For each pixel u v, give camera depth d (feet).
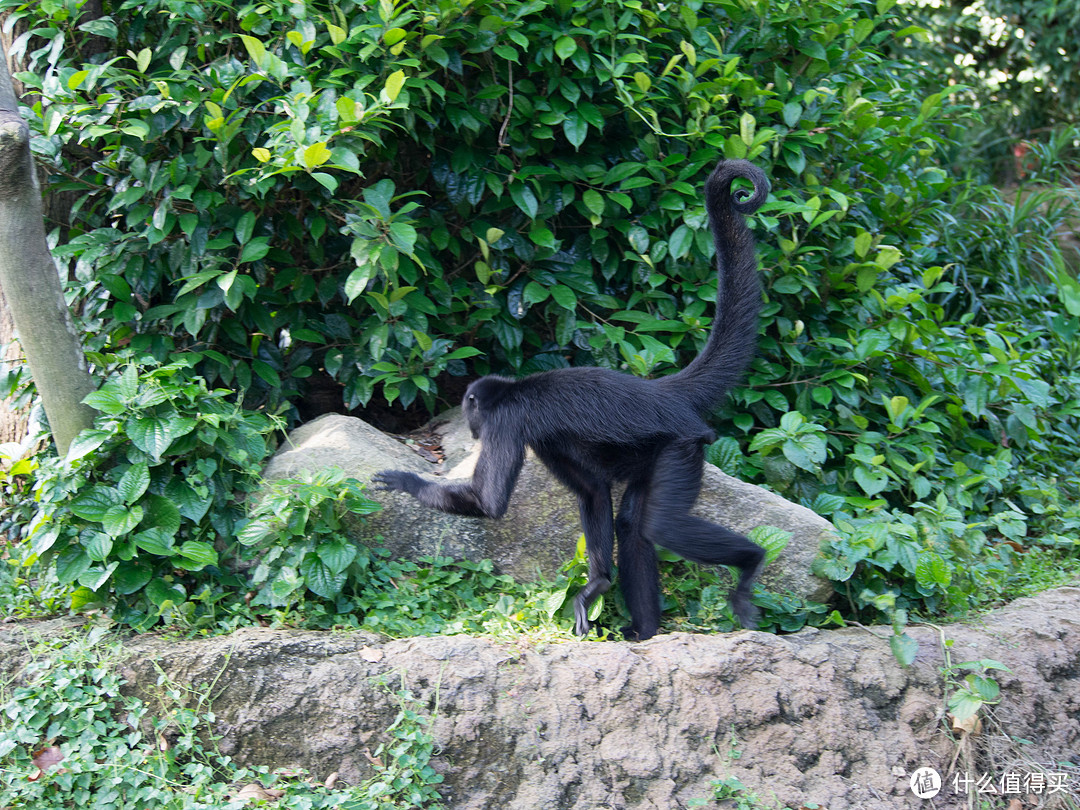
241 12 26.30
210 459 22.50
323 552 21.40
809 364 29.04
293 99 24.40
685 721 19.77
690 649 20.62
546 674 19.75
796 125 30.25
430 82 25.81
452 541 24.06
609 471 22.54
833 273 30.01
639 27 28.68
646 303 29.53
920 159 40.60
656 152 28.91
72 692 18.61
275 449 25.88
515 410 22.36
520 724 19.19
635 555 22.84
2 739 17.97
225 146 24.81
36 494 22.07
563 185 28.53
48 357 21.75
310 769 18.70
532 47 27.89
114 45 29.09
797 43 30.68
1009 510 30.07
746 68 31.60
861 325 30.91
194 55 28.02
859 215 33.27
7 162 19.80
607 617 23.66
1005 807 20.22
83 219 27.94
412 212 29.09
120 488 21.27
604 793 18.90
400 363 27.09
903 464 27.53
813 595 23.41
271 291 27.40
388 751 18.69
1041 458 33.06
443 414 30.50
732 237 23.81
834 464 28.76
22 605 22.31
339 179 27.66
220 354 26.37
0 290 26.81
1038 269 45.42
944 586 23.31
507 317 28.89
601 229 28.96
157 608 20.98
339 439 24.67
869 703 21.02
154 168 25.59
